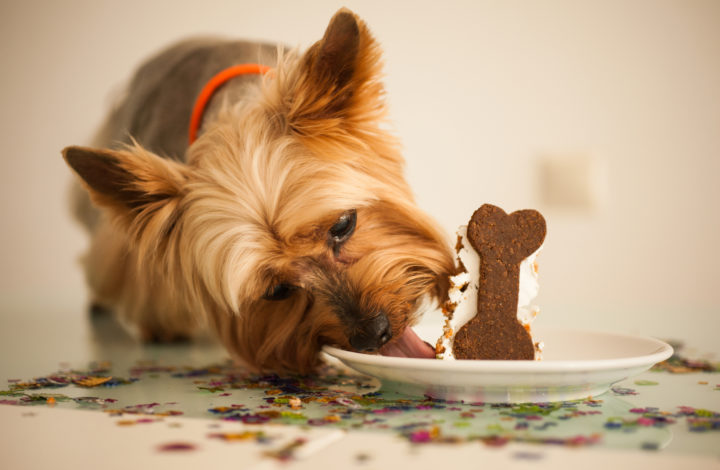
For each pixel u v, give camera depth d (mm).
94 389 479
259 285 494
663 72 1213
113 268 729
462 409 399
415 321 516
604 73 1243
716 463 317
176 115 651
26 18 1301
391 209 517
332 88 501
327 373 537
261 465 319
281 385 489
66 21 1293
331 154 497
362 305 488
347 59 494
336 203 486
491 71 1281
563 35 1259
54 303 1101
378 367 416
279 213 486
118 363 598
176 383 501
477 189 1295
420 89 1279
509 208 1289
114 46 1279
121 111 762
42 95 1311
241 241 485
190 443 346
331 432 356
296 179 492
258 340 542
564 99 1264
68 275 1329
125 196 506
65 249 1326
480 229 441
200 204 499
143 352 664
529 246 445
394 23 1266
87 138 847
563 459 322
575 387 414
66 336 762
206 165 510
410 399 427
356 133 511
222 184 497
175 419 388
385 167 524
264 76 547
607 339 486
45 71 1306
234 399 444
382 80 511
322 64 498
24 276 1339
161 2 1259
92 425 379
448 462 320
